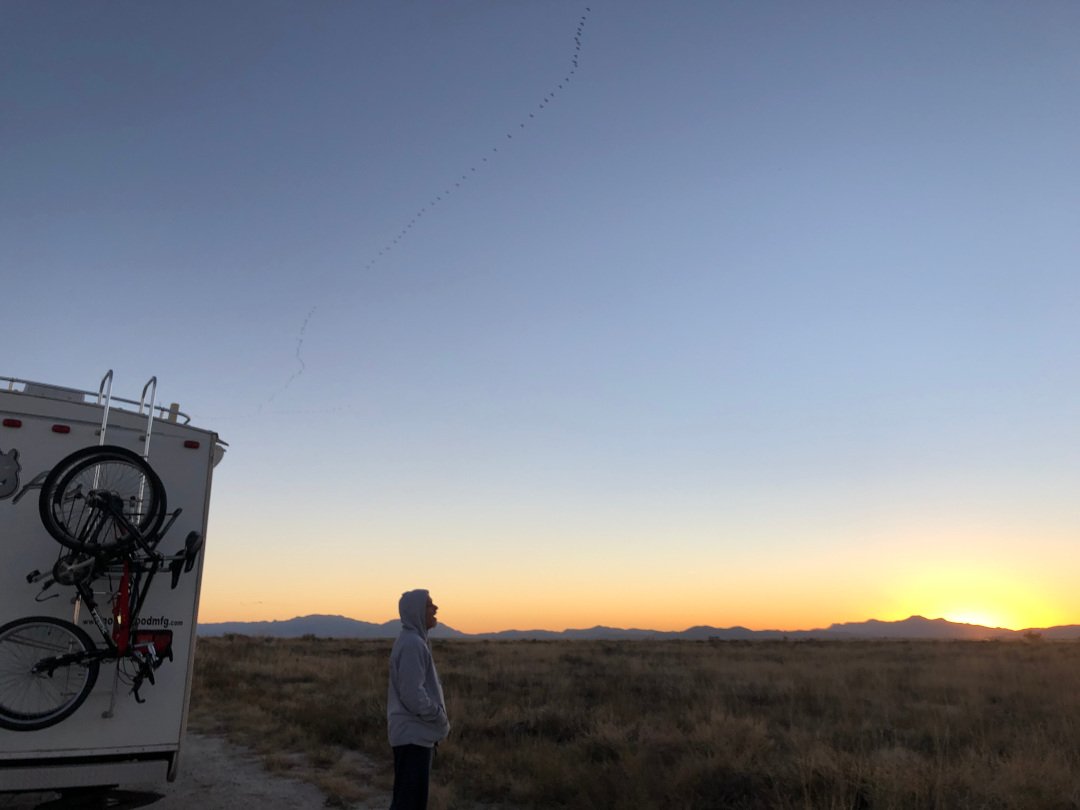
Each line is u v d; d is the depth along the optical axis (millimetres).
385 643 48781
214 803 8578
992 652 36094
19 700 6578
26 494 6902
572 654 34281
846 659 31047
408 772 5867
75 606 6891
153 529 6992
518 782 9188
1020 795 7793
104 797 8531
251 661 26047
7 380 7273
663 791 8414
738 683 19938
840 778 8156
